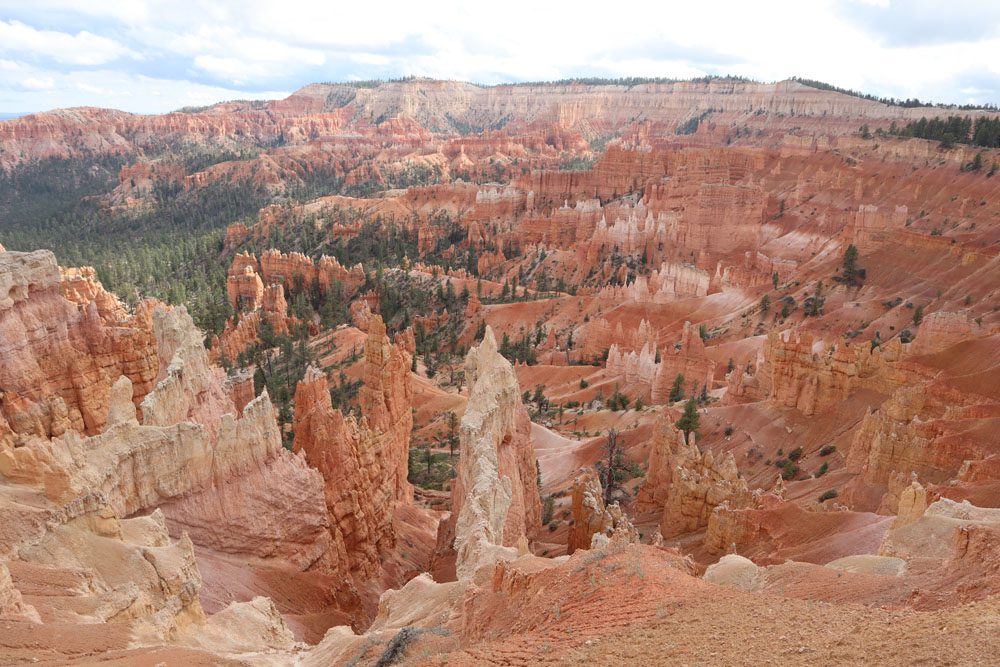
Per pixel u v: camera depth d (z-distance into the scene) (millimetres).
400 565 60031
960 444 52531
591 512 50469
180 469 40625
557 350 157375
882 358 76062
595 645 17578
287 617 40719
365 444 60469
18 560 26391
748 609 18438
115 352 57969
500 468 50219
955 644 13414
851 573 26266
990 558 21328
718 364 123562
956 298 129125
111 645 23594
